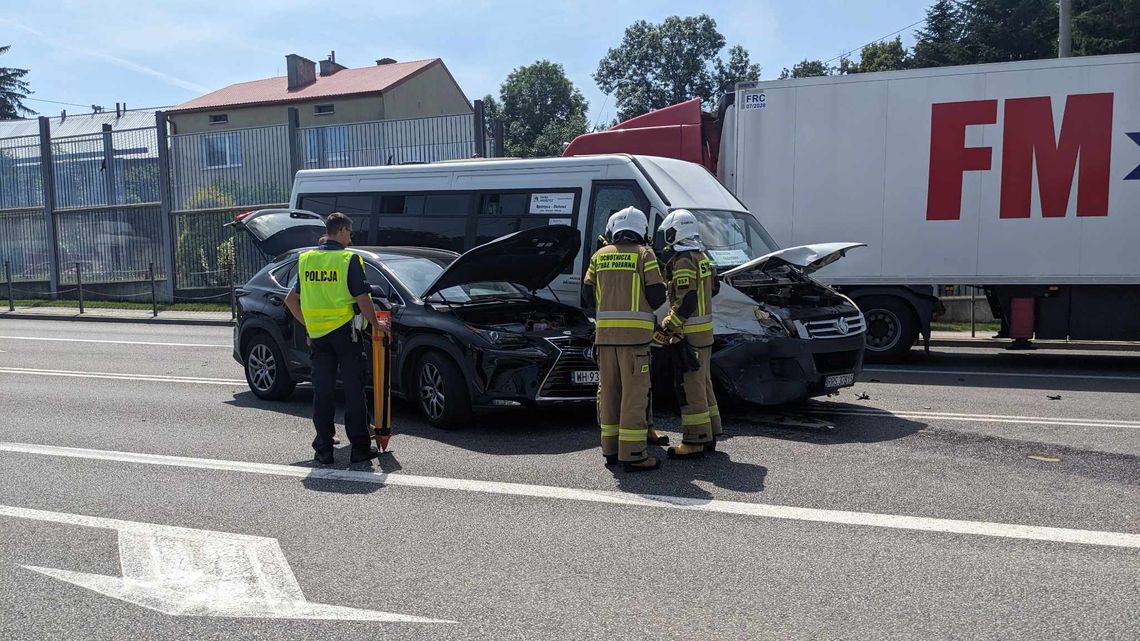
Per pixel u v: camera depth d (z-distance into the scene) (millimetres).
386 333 6703
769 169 11914
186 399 9125
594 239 9414
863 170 11570
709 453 6637
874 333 11812
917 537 4777
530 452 6730
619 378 6199
